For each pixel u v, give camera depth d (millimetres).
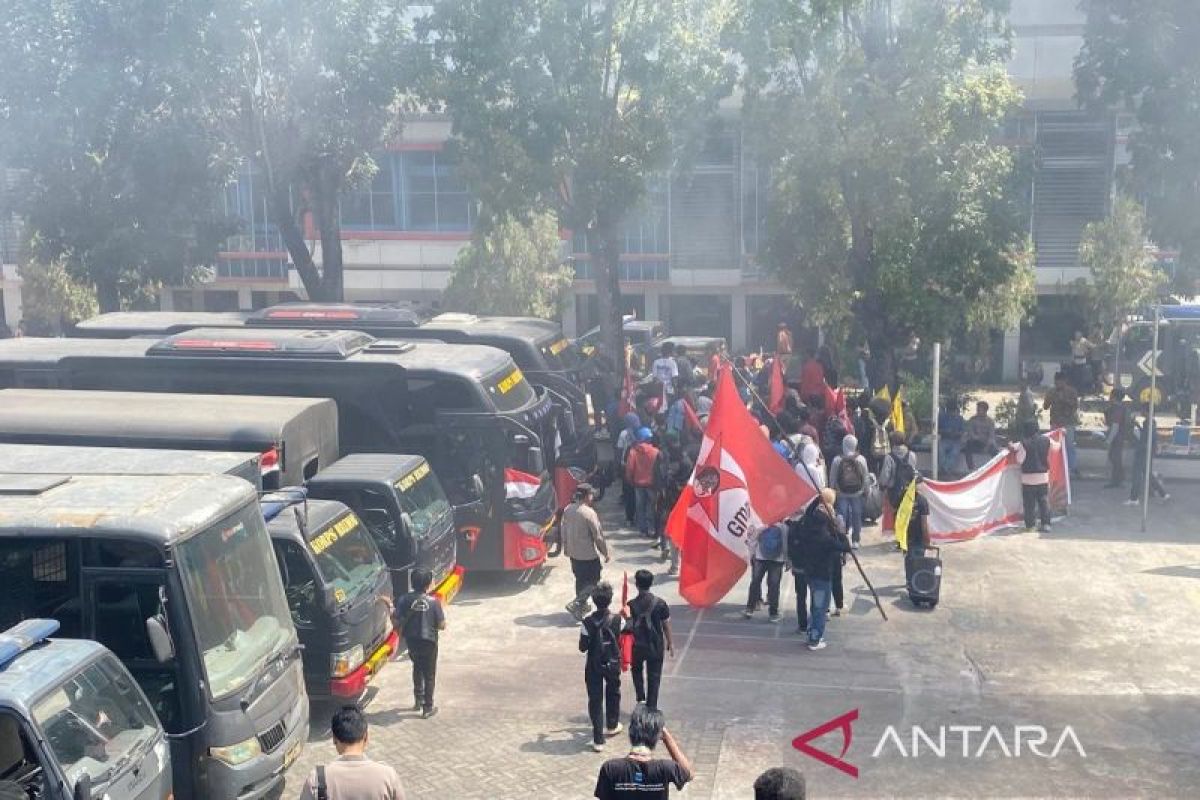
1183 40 23766
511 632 15773
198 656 10148
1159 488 21875
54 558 10273
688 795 11297
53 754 8367
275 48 26438
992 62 24172
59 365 18266
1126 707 13195
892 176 22938
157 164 26594
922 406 25828
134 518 10234
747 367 27031
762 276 41656
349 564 13258
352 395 17500
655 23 24516
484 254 33906
